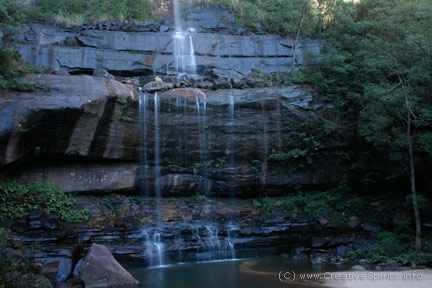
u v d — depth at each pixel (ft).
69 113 45.93
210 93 57.72
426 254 44.04
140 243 45.27
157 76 60.80
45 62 60.29
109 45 66.23
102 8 76.95
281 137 58.03
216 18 79.30
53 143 46.55
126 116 51.90
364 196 59.41
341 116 59.00
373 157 58.70
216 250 47.42
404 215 54.60
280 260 46.78
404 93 46.37
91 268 35.60
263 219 53.47
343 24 68.95
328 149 58.90
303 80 62.90
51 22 69.15
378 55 52.70
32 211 44.09
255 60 71.26
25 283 29.27
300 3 75.87
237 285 34.73
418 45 47.29
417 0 65.05
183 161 56.13
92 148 49.57
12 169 46.68
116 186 52.19
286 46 73.51
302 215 55.36
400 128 50.37
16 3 54.44
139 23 75.31
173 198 55.52
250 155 57.82
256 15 80.84
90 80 50.01
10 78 46.52
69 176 49.85
